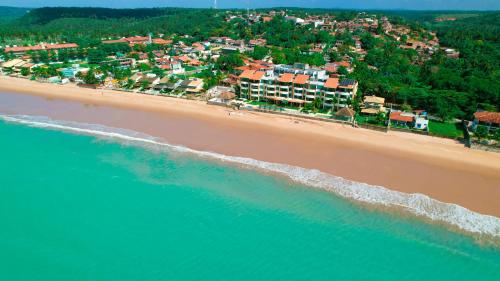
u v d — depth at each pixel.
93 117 107.06
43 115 108.50
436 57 174.62
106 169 73.69
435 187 67.06
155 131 95.44
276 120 104.25
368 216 58.50
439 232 54.81
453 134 91.94
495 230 55.03
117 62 174.25
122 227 55.84
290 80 114.00
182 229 55.41
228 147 84.94
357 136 91.94
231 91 129.50
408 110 109.25
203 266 48.56
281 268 48.31
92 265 48.69
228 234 54.41
